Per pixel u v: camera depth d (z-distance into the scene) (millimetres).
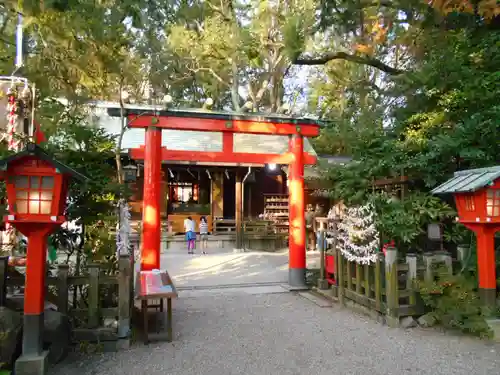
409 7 5656
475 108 6781
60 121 6520
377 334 5273
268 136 17203
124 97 7348
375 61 7066
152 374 4059
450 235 7078
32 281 3934
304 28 6816
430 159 7203
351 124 9719
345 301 6914
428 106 7746
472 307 5008
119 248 5496
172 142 14758
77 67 6883
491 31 6082
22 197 3861
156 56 15250
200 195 19094
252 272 10992
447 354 4512
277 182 20281
